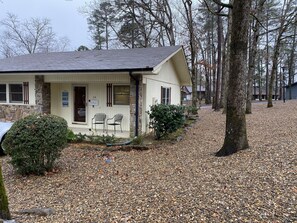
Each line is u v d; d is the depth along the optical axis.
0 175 2.85
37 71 9.38
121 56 10.65
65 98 11.05
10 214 3.08
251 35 18.45
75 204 3.80
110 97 10.16
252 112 15.56
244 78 5.71
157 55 10.02
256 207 3.00
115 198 3.90
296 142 5.95
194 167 5.22
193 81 16.23
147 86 9.54
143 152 7.09
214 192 3.62
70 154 6.93
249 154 5.41
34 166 5.21
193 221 2.85
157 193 3.88
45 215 3.36
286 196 3.18
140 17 23.08
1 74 10.26
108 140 7.99
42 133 5.11
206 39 29.67
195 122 12.66
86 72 8.56
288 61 35.72
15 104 10.95
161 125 8.50
